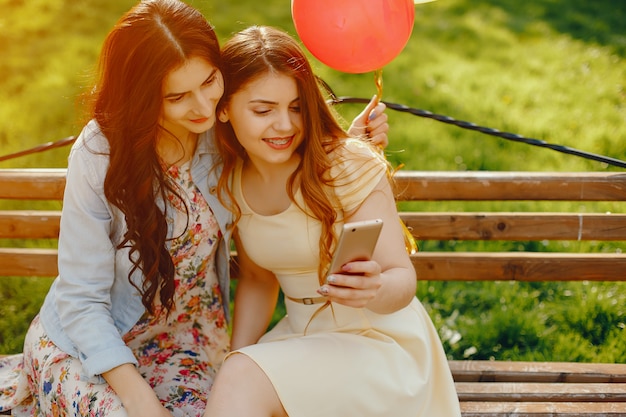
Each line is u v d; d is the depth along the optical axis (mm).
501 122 5285
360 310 1949
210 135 2043
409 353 1961
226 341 2232
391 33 1935
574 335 3119
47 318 2018
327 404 1791
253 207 1990
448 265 2557
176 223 1984
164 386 2006
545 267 2545
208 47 1786
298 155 1948
